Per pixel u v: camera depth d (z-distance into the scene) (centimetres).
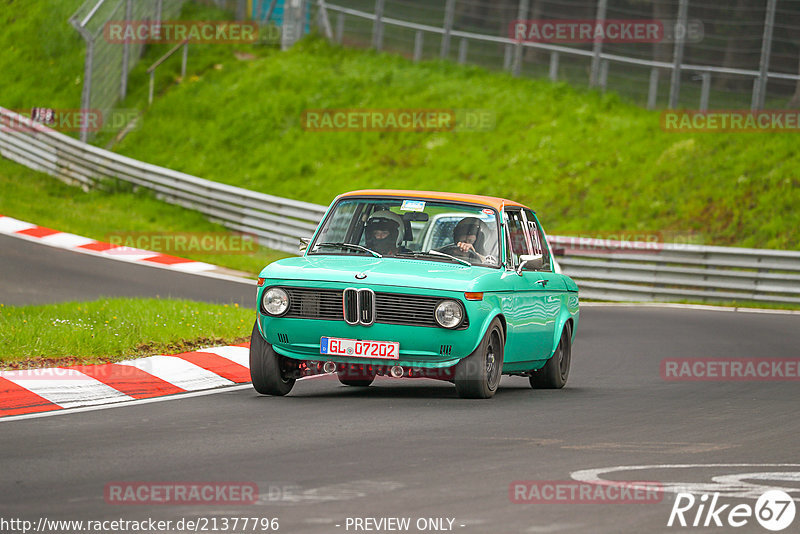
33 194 11338
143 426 3039
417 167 12156
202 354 4472
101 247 9206
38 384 3612
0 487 2216
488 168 11944
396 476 2353
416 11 14575
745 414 3503
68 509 2030
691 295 9588
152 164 12638
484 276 3691
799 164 11100
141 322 4844
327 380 4362
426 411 3397
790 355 5488
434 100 13262
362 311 3591
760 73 11975
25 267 7650
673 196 11094
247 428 3011
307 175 12325
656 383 4441
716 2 12800
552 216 11112
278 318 3653
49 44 14862
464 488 2236
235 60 14512
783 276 9325
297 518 1967
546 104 12950
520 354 3959
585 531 1908
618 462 2566
